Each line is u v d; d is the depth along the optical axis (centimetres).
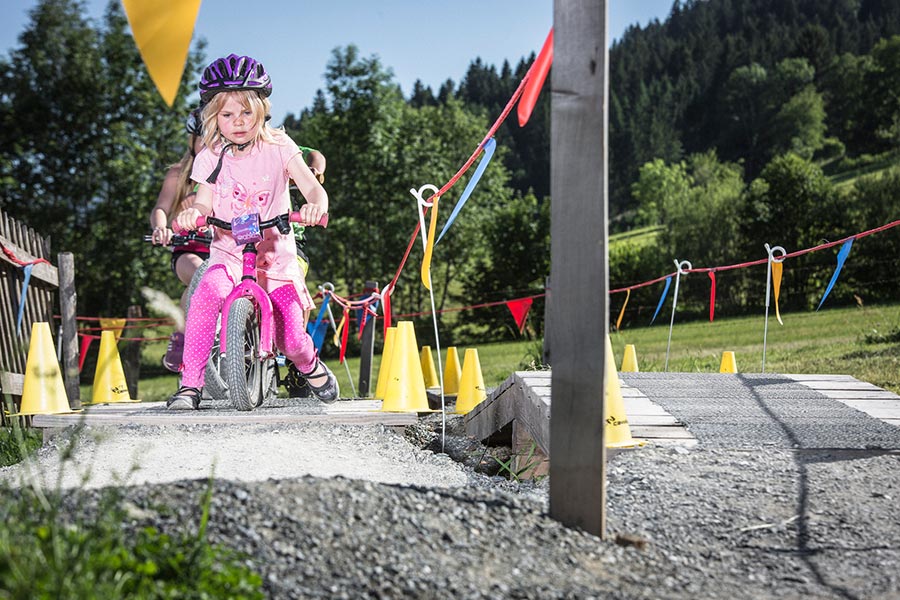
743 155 11631
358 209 4075
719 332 2747
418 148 4112
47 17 3422
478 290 4428
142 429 591
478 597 289
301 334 670
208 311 627
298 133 4319
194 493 328
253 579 263
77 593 232
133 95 3416
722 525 399
